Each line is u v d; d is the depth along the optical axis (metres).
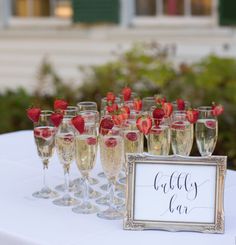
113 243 2.10
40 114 2.53
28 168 2.91
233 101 4.96
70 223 2.26
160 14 6.23
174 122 2.53
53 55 6.64
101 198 2.50
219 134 4.86
